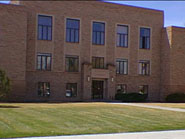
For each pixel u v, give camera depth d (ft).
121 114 67.97
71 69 121.80
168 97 122.31
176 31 110.11
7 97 105.29
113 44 128.98
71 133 45.68
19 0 116.67
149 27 134.92
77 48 122.62
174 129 51.78
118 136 44.19
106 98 126.00
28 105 85.25
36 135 43.21
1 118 56.90
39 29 116.47
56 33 119.14
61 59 119.85
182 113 72.18
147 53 134.72
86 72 121.80
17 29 107.55
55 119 58.13
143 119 61.67
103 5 127.24
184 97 118.52
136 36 132.98
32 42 115.14
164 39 130.52
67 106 83.41
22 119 56.65
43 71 116.88
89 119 59.31
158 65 135.44
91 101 118.01
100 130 48.75
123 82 130.62
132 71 132.46
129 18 131.85
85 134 45.44
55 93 118.62
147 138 42.93
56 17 119.14
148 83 134.72
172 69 119.65
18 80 107.34
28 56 114.32
